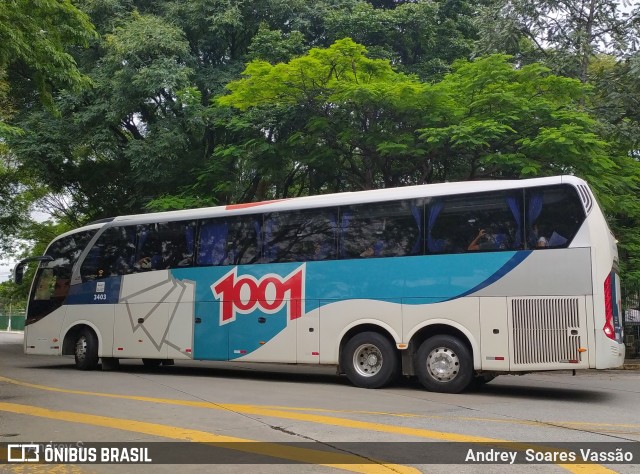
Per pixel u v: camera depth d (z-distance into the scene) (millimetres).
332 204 12570
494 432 7406
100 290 15234
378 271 11867
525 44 22172
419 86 15578
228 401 9883
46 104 15000
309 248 12656
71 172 22719
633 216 18547
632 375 16047
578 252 10328
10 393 10680
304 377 14031
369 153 17453
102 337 15008
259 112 18281
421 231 11617
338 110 16984
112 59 19312
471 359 10977
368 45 21078
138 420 8031
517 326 10578
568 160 15156
